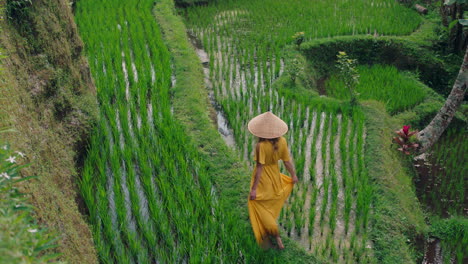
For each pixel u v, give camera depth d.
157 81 8.37
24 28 5.69
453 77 10.12
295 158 6.57
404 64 10.54
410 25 11.82
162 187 5.66
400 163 6.79
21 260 2.21
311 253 4.85
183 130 6.98
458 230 5.61
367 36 10.83
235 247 4.81
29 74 5.58
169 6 12.45
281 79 8.99
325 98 8.35
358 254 4.90
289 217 5.48
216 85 8.92
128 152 6.21
